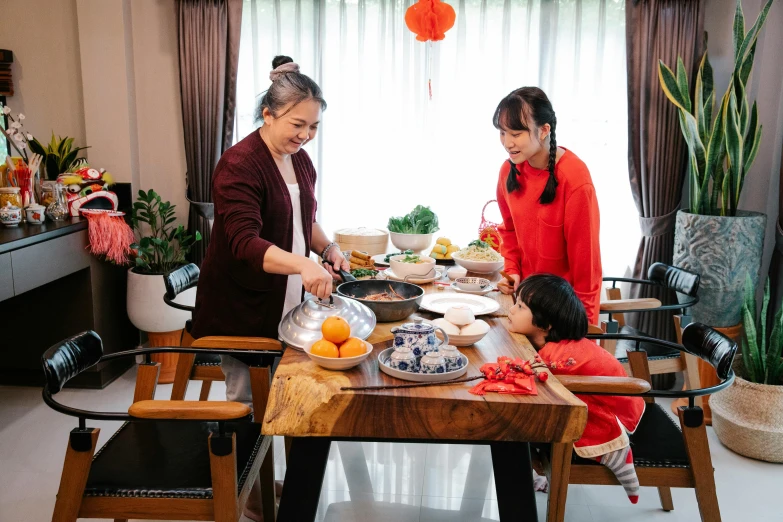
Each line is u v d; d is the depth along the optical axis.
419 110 4.13
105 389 3.86
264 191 2.14
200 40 3.97
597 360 2.07
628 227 4.19
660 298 4.09
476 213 4.24
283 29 4.09
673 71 3.84
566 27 4.03
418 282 2.70
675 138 3.89
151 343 3.95
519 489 1.78
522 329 2.15
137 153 4.28
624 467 1.98
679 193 3.99
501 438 1.65
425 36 2.72
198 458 1.97
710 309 3.62
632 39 3.85
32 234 3.18
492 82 4.11
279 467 3.02
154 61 4.20
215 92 4.02
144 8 4.14
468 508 2.70
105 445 2.05
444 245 3.31
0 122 3.94
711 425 3.54
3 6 4.13
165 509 1.81
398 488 2.84
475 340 2.01
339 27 4.06
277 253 1.94
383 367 1.76
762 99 3.92
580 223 2.33
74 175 3.80
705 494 2.02
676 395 1.95
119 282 4.08
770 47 3.87
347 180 4.23
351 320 2.00
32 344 3.84
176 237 4.05
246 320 2.24
